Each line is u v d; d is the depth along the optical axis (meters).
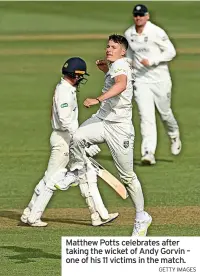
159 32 43.44
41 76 84.00
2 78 82.69
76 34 123.94
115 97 27.34
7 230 30.64
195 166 43.88
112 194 37.47
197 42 112.44
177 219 32.16
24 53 102.94
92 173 30.84
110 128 27.67
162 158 46.28
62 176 30.95
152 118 44.09
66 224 31.58
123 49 27.33
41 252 27.69
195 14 145.50
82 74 30.45
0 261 26.66
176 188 38.22
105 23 136.25
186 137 52.88
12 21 139.62
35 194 31.28
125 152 27.69
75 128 30.55
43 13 147.38
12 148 49.09
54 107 30.77
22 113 62.50
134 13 43.59
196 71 86.38
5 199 36.22
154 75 44.06
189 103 66.81
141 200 27.95
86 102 26.27
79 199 36.50
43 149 48.97
